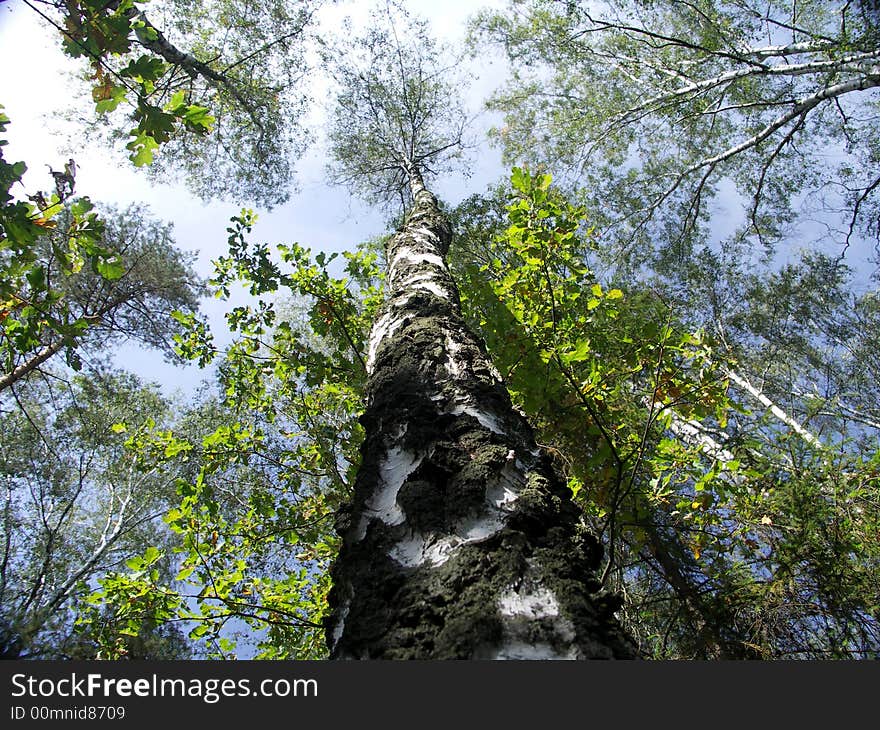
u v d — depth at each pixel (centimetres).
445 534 125
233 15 948
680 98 1041
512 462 146
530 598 108
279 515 417
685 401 296
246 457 438
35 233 228
